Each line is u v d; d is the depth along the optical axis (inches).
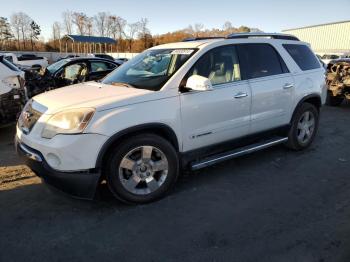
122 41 3097.9
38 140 137.7
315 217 138.8
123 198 145.0
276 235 126.4
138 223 135.6
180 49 174.6
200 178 178.7
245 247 119.5
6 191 163.6
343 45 1852.9
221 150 176.6
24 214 142.5
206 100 160.6
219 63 171.5
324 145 236.4
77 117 132.6
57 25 2972.4
